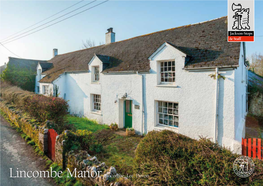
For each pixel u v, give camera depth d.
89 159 5.36
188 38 10.07
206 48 8.53
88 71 14.12
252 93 17.05
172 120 9.41
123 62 11.95
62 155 5.96
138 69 10.27
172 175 3.71
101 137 9.53
